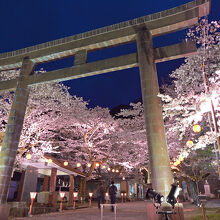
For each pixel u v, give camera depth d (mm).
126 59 8844
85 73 9367
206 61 11023
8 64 11164
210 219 8203
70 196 18094
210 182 33875
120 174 30297
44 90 17516
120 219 9711
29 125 17016
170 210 5176
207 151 17422
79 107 23031
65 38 10430
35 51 10852
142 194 36531
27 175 16609
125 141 22500
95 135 25219
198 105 9359
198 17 8531
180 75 12141
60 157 26328
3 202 8016
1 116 16844
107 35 9633
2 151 8734
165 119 21766
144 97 7727
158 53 8414
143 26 9055
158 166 6645
